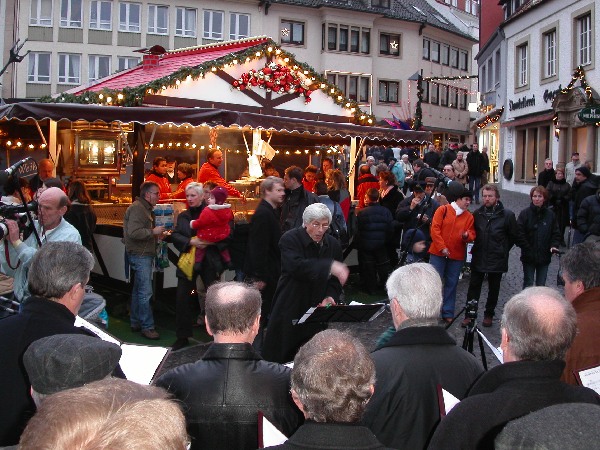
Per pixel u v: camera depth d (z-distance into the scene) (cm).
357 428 227
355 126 1170
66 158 1164
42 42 4012
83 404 138
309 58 4378
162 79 1178
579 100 2258
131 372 333
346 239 1020
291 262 568
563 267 389
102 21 4109
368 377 233
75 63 4081
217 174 1107
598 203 1059
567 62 2423
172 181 1505
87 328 360
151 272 824
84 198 862
